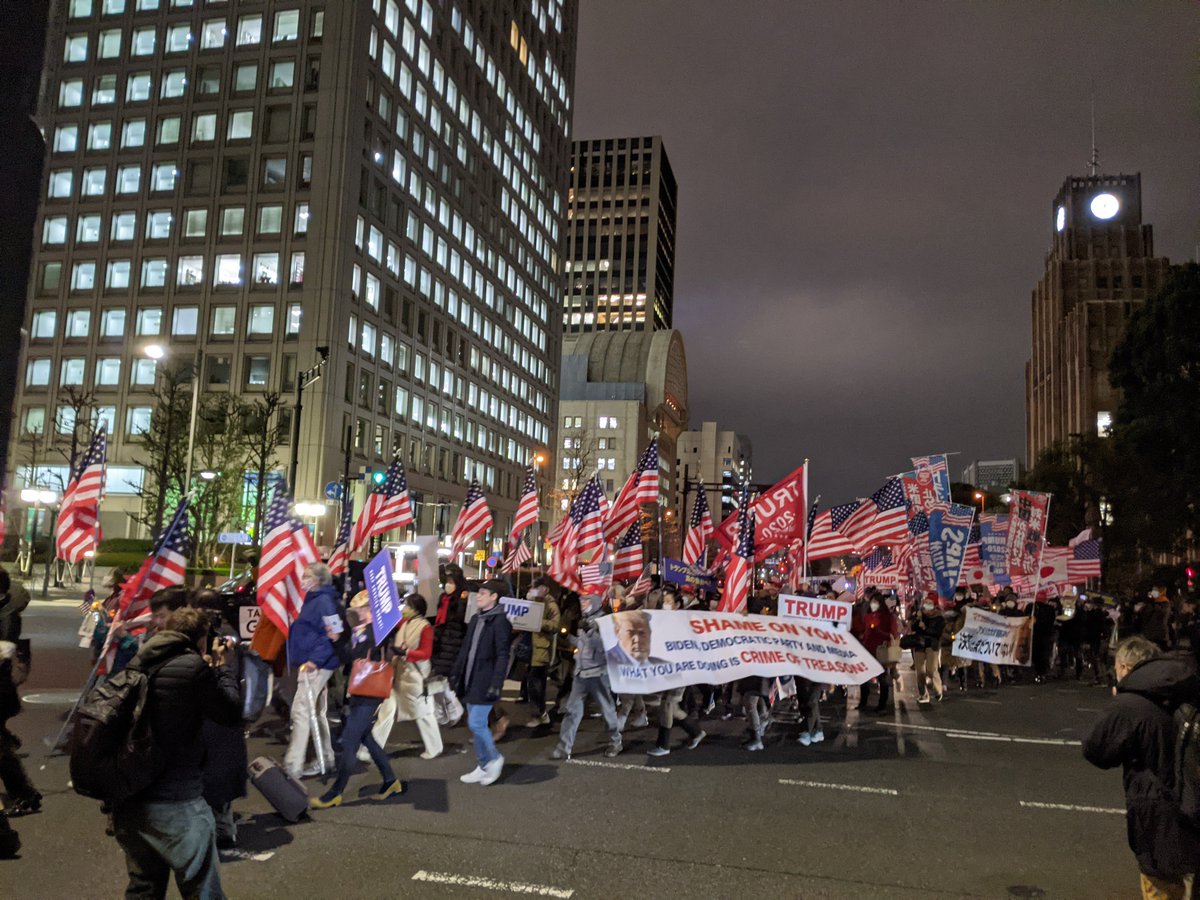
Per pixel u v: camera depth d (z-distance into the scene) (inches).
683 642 413.7
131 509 2293.3
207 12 2429.9
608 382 6023.6
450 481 2999.5
